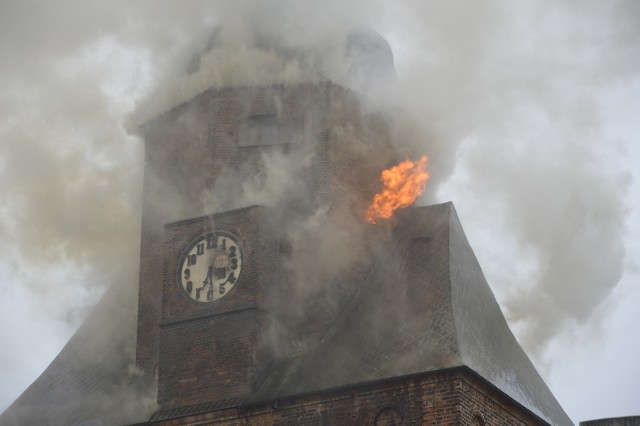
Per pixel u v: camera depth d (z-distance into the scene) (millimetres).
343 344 47938
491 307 49906
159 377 48906
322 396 46125
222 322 48750
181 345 49000
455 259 48812
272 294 49312
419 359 45281
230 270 49344
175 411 48250
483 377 45156
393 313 47844
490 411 45531
